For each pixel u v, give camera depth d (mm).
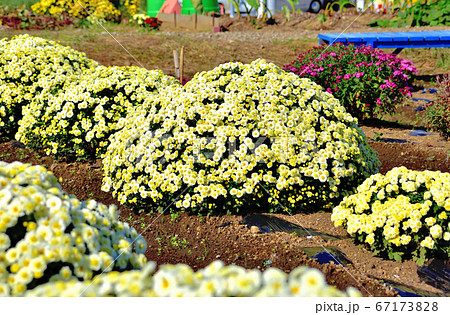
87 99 5508
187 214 4320
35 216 1915
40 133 5684
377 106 7879
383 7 18172
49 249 1841
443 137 7227
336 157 4273
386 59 7805
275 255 3639
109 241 2084
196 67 11359
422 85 10898
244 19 18047
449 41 10953
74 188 4957
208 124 4266
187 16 16234
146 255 3656
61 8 15172
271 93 4367
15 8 14898
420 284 3266
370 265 3529
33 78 6227
